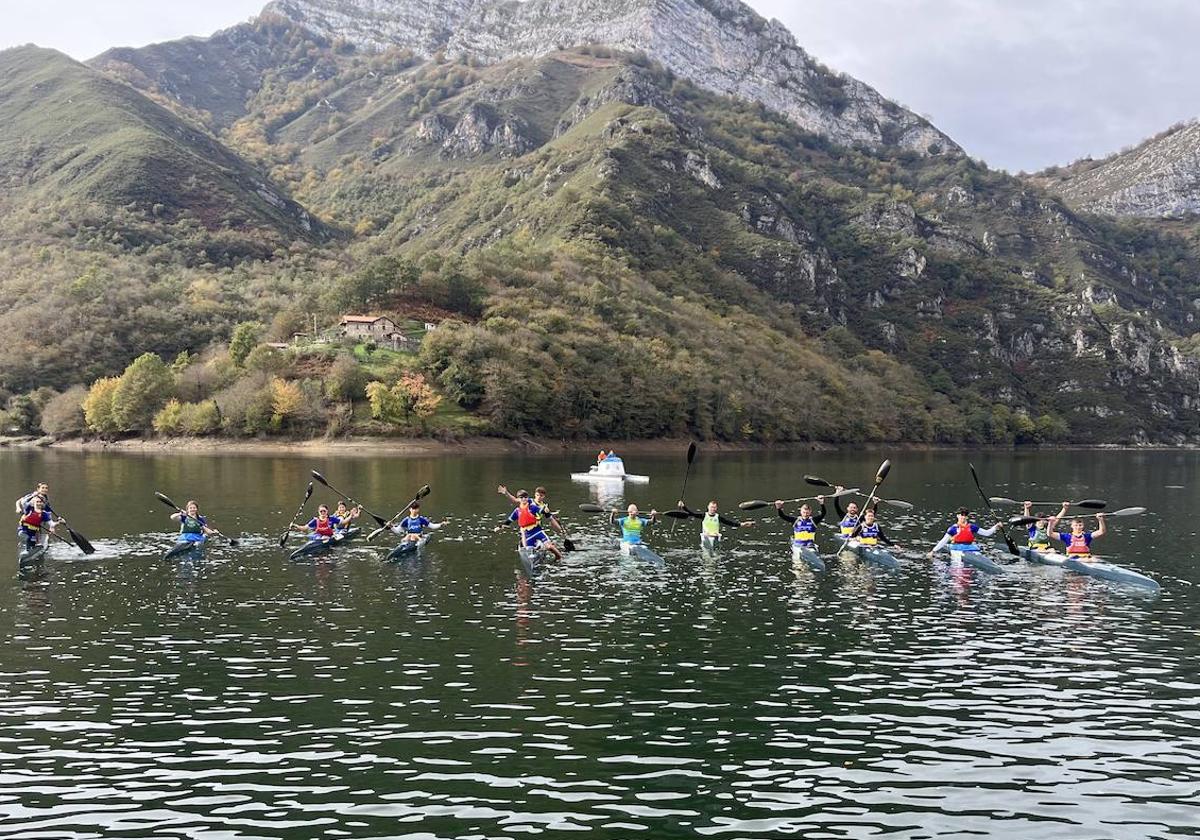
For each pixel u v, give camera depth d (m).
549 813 15.26
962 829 14.90
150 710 19.77
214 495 63.22
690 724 19.20
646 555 38.03
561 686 21.52
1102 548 43.94
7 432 144.25
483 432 138.75
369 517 51.78
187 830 14.69
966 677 22.58
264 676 22.06
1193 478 99.12
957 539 38.47
